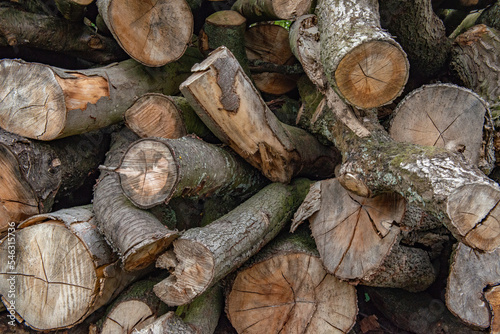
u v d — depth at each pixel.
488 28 3.00
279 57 3.17
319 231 2.24
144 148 1.92
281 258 2.24
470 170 1.64
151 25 2.38
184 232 1.96
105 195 2.17
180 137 2.41
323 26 2.29
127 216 2.00
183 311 2.20
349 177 2.04
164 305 2.26
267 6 2.89
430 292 2.76
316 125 2.69
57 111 2.17
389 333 2.78
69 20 2.65
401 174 1.79
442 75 3.24
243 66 3.07
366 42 1.85
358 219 2.12
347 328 2.19
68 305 2.04
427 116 2.25
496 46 2.93
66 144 2.53
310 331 2.22
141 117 2.38
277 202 2.46
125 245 1.88
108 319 2.23
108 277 2.09
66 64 2.95
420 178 1.68
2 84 2.24
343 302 2.21
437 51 3.01
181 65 2.99
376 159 1.98
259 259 2.27
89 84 2.30
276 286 2.26
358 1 2.13
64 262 2.04
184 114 2.43
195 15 3.32
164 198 1.87
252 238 2.14
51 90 2.16
